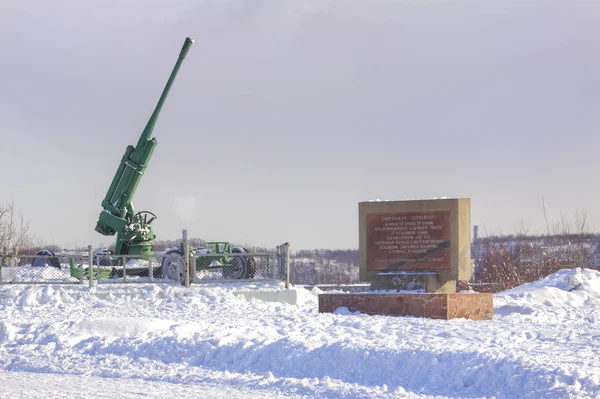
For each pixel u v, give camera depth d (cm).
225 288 2320
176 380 1230
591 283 2445
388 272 2014
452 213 1967
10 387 1162
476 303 1872
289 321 1717
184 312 1972
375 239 2030
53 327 1622
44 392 1113
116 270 2528
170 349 1423
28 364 1393
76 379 1249
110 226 2650
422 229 1991
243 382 1198
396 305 1881
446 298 1830
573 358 1185
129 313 1966
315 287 2659
